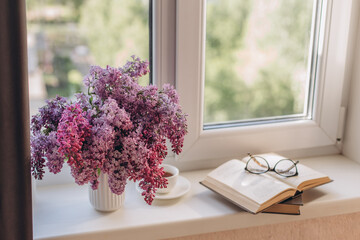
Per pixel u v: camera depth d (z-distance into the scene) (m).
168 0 1.26
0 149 0.95
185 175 1.39
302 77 1.49
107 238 1.08
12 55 0.92
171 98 1.05
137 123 1.00
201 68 1.33
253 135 1.44
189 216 1.15
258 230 1.28
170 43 1.30
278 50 1.43
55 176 1.31
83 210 1.17
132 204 1.21
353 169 1.45
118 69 1.05
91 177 0.94
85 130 0.91
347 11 1.41
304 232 1.33
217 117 1.43
